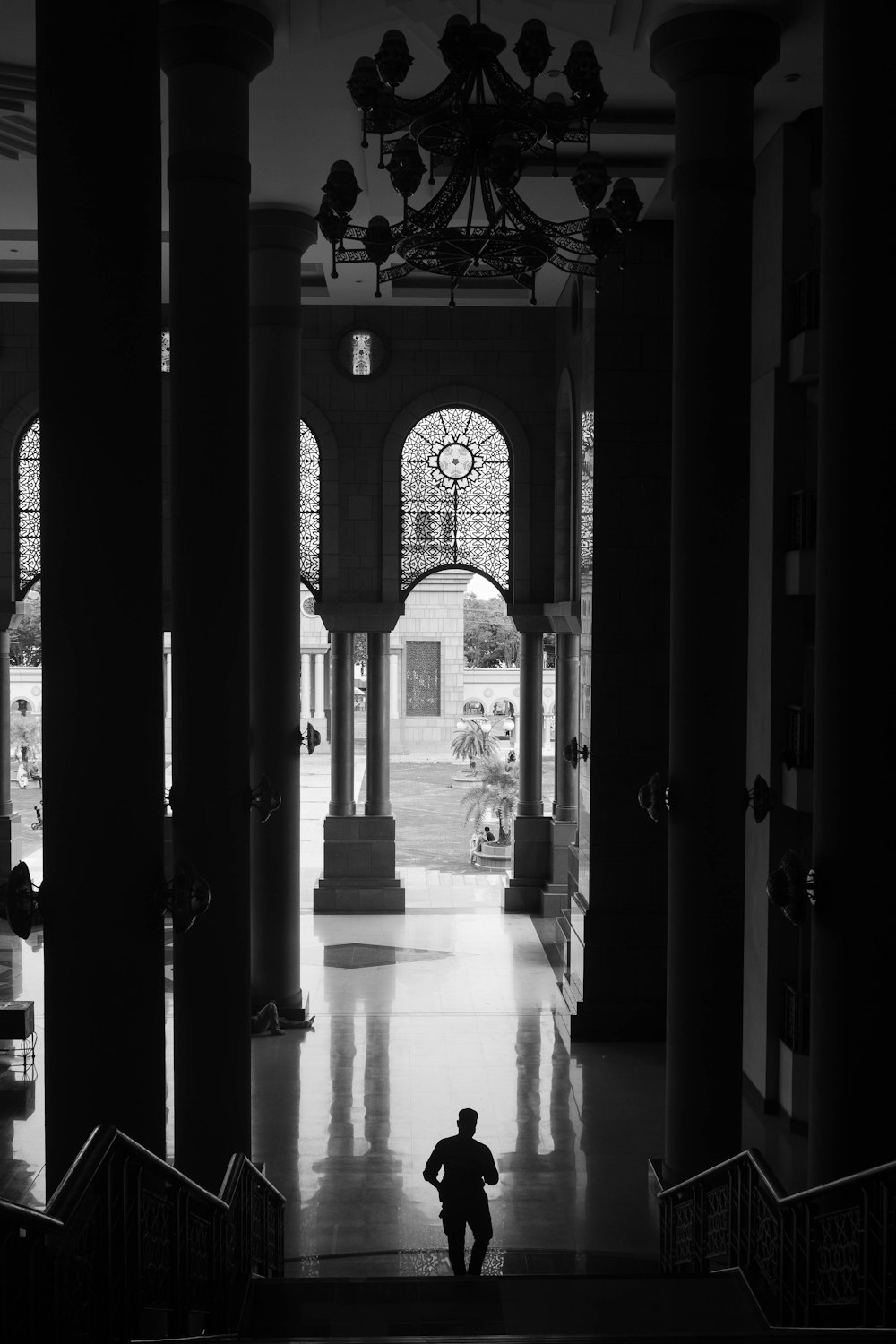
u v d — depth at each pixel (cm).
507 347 1956
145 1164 508
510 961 1756
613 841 1480
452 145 751
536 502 1970
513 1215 1007
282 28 1010
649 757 1486
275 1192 857
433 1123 1199
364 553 1977
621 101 1191
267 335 1452
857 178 719
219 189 946
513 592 1988
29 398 1952
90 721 732
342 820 2016
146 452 743
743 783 1005
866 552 720
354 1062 1364
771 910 1223
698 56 966
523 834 2030
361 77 723
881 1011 721
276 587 1451
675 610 1009
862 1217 541
